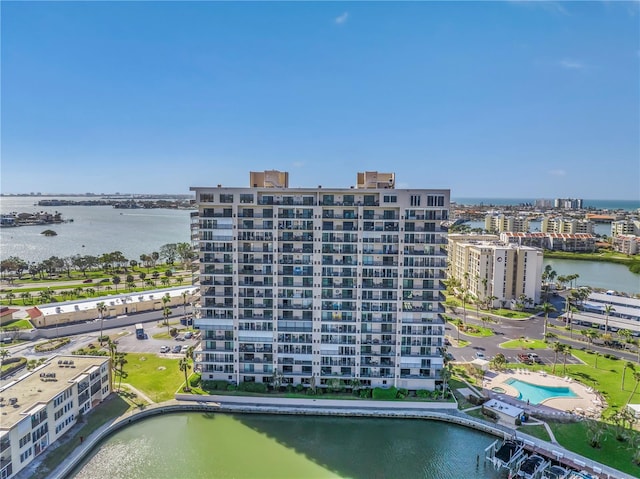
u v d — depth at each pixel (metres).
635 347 133.50
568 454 78.06
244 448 81.31
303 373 99.56
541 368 116.88
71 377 89.12
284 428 88.06
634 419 83.25
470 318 163.62
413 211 93.94
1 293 191.50
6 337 137.25
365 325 97.56
